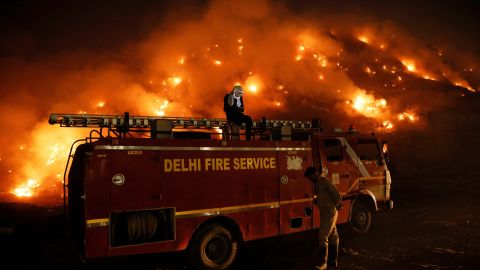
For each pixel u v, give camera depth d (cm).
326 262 584
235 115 711
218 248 601
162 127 579
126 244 523
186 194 572
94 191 502
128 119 608
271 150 677
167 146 566
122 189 521
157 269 612
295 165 705
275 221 664
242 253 697
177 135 628
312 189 721
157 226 549
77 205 561
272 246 746
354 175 805
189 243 580
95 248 496
